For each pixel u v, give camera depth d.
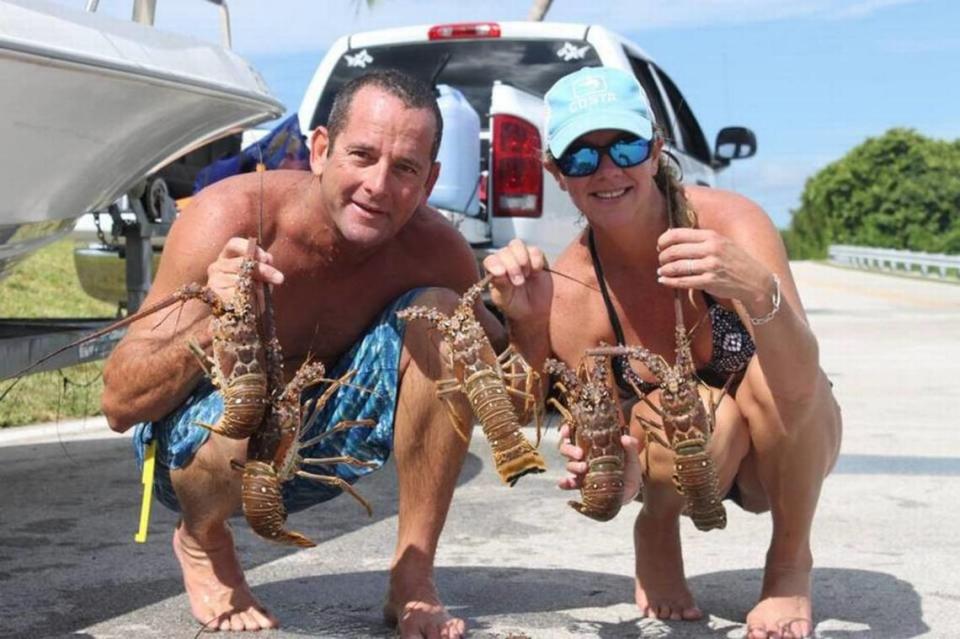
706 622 2.68
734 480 2.65
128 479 4.27
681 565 2.73
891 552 3.25
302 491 2.63
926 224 47.59
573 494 3.99
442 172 4.91
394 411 2.54
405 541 2.57
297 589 2.93
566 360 2.56
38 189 3.08
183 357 2.41
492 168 5.28
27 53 2.69
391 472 4.36
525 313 2.51
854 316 12.90
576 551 3.29
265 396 2.24
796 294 2.43
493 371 2.28
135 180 3.60
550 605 2.80
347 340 2.64
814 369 2.35
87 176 3.25
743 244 2.45
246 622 2.61
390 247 2.60
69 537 3.45
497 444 2.23
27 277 8.66
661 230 2.45
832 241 49.28
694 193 2.54
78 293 8.57
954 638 2.58
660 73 6.86
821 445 2.47
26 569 3.12
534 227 5.30
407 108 2.38
